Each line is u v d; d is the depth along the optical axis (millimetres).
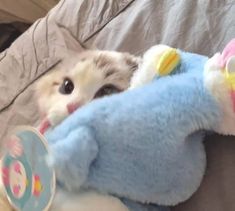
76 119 213
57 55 343
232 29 277
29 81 357
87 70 245
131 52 317
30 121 341
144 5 326
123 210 204
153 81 230
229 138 222
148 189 205
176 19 304
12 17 540
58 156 200
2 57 386
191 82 213
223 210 211
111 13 344
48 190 202
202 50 285
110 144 206
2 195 218
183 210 219
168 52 236
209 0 297
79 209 202
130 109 209
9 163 214
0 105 364
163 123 203
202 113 204
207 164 221
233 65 203
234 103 201
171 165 205
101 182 205
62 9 372
